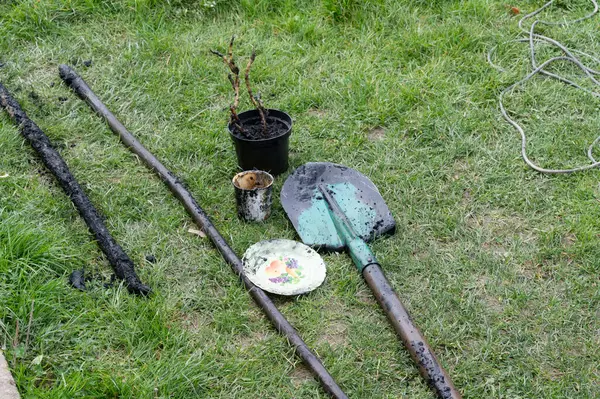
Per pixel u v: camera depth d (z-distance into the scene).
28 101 3.17
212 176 2.89
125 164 2.93
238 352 2.36
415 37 3.47
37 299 2.38
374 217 2.69
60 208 2.72
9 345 2.32
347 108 3.18
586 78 3.32
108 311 2.42
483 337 2.40
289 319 2.45
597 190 2.82
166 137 3.05
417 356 2.30
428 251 2.63
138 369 2.30
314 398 2.27
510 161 2.94
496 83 3.26
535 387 2.29
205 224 2.67
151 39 3.49
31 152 2.94
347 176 2.79
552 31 3.58
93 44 3.48
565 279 2.54
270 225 2.71
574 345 2.38
